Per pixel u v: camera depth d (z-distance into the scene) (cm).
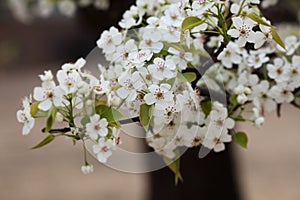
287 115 379
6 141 343
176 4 66
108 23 119
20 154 322
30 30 563
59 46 566
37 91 62
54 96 62
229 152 141
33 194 266
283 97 71
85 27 128
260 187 261
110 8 112
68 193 264
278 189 257
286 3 119
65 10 123
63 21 564
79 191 265
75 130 62
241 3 63
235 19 62
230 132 72
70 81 62
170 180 139
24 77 523
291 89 71
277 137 335
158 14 72
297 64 71
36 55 569
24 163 307
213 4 62
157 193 142
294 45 73
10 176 290
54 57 572
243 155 305
